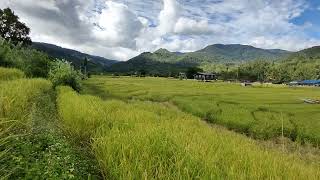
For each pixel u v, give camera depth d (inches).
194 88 3631.9
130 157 279.1
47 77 1931.6
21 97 497.4
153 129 382.6
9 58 1768.0
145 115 636.7
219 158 308.5
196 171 258.2
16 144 280.8
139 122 493.0
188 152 292.2
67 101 696.4
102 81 4313.5
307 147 887.1
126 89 2871.6
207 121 1280.8
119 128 431.2
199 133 479.8
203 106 1608.0
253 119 1183.6
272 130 1010.7
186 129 487.2
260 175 272.2
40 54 2058.3
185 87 3752.5
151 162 271.4
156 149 301.7
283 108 1717.5
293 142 935.7
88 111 506.3
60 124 482.9
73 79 1695.4
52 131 367.9
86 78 4766.2
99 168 301.1
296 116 1419.8
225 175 267.0
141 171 248.7
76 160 288.4
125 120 490.3
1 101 363.3
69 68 1720.0
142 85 3695.9
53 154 280.5
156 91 2787.9
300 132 975.6
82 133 437.7
